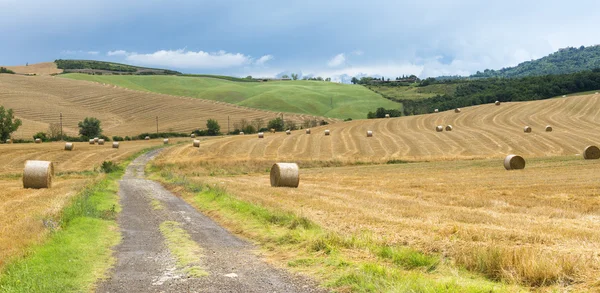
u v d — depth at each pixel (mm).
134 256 11430
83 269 9930
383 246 10867
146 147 74000
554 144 54938
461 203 19531
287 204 20188
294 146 64812
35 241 11320
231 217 17422
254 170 49688
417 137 67000
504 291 7410
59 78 152750
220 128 113625
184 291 8391
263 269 9930
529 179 28594
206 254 11508
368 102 174125
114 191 29047
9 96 123375
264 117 127750
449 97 155000
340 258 10180
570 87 116625
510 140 59188
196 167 52562
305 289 8383
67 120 110812
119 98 134500
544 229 12789
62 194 23531
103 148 70688
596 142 54500
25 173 28391
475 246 9789
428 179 32375
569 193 21828
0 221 15297
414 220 14867
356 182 32344
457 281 8055
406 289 7742
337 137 71500
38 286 8125
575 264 8148
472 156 51469
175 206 22031
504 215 15938
